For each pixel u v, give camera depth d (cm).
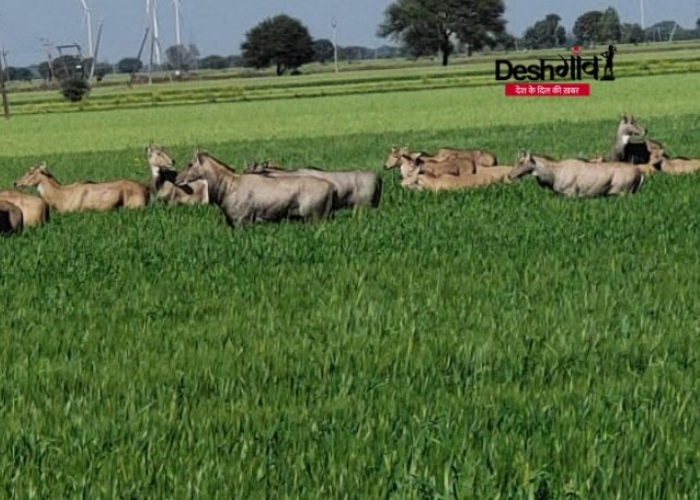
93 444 1334
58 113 15125
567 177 3709
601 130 7750
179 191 4147
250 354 1770
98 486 1194
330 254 2759
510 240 2869
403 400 1493
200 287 2388
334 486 1178
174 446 1323
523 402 1471
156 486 1192
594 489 1155
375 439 1328
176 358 1750
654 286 2225
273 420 1421
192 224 3475
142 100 16412
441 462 1244
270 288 2347
